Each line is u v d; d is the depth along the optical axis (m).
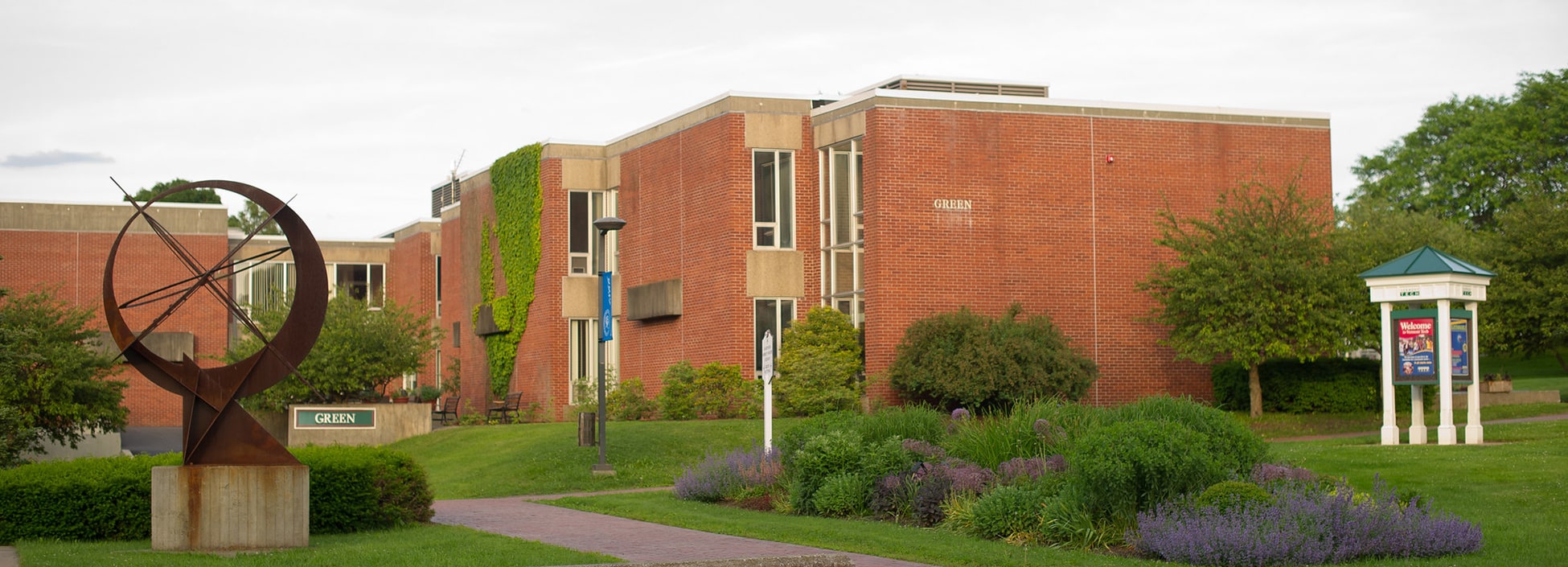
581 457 26.23
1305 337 30.30
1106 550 14.18
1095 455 14.71
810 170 35.16
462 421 40.84
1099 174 33.53
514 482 24.64
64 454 32.56
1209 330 30.86
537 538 15.92
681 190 36.84
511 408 41.44
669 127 37.50
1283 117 35.06
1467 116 66.94
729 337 34.22
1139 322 33.59
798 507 18.73
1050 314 32.88
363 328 38.34
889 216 31.88
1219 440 15.79
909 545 14.73
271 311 39.75
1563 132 62.34
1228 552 12.91
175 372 14.77
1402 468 19.73
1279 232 31.16
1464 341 24.67
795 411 31.97
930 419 20.62
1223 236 31.19
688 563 10.73
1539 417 31.19
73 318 28.78
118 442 34.94
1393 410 24.95
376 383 38.97
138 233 51.50
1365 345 31.50
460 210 48.03
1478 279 24.72
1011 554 14.02
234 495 14.56
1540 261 37.19
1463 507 16.34
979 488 16.81
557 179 40.47
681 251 36.72
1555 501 16.28
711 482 20.97
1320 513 13.35
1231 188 34.41
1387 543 13.18
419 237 53.84
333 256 57.34
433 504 21.09
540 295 40.69
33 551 14.36
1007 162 32.81
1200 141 34.34
